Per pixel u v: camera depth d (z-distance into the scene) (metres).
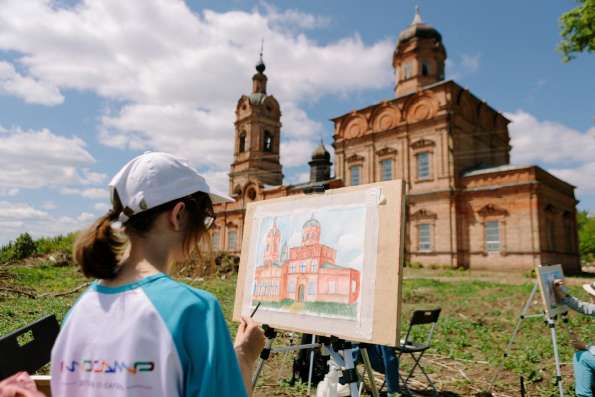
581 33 16.75
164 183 1.46
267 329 3.60
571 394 5.43
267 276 3.80
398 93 38.66
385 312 2.85
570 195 33.62
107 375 1.22
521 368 6.39
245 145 47.81
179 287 1.33
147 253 1.46
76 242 1.41
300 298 3.44
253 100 48.06
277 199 4.06
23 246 23.03
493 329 9.50
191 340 1.23
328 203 3.52
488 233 28.55
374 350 5.22
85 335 1.30
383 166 33.94
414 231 31.30
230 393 1.25
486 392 5.48
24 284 14.15
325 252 3.37
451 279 23.62
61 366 1.32
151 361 1.19
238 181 47.38
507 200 27.92
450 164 30.06
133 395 1.18
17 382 1.43
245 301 3.91
